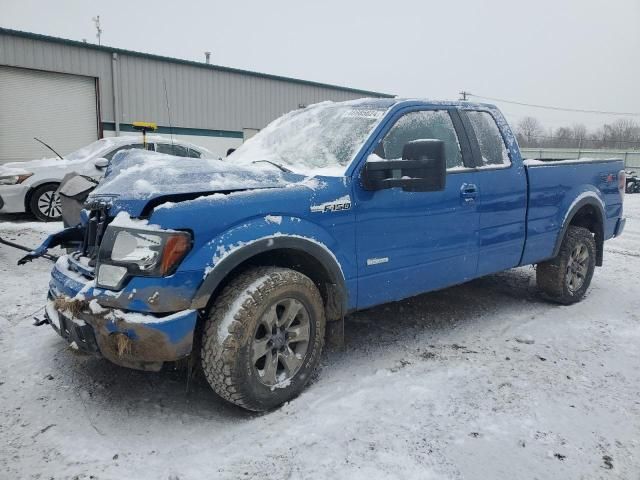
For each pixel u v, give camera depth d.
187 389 3.02
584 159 5.28
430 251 3.71
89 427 2.75
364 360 3.66
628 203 17.97
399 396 3.12
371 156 3.39
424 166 3.05
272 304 2.85
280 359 2.98
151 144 9.70
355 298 3.33
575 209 4.94
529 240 4.52
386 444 2.62
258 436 2.69
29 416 2.83
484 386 3.28
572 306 5.11
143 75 18.19
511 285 5.84
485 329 4.37
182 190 2.82
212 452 2.55
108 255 2.65
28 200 8.91
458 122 4.07
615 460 2.55
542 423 2.86
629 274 6.50
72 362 3.48
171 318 2.57
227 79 20.55
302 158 3.70
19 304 4.57
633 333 4.33
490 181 4.11
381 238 3.41
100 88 17.28
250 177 3.11
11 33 15.30
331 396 3.11
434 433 2.73
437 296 5.32
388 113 3.62
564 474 2.43
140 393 3.12
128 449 2.56
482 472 2.42
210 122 20.30
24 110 15.98
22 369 3.36
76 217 4.73
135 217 2.72
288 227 2.92
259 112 21.83
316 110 4.19
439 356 3.76
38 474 2.35
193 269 2.61
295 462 2.47
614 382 3.40
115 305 2.58
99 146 9.62
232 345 2.69
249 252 2.77
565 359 3.76
